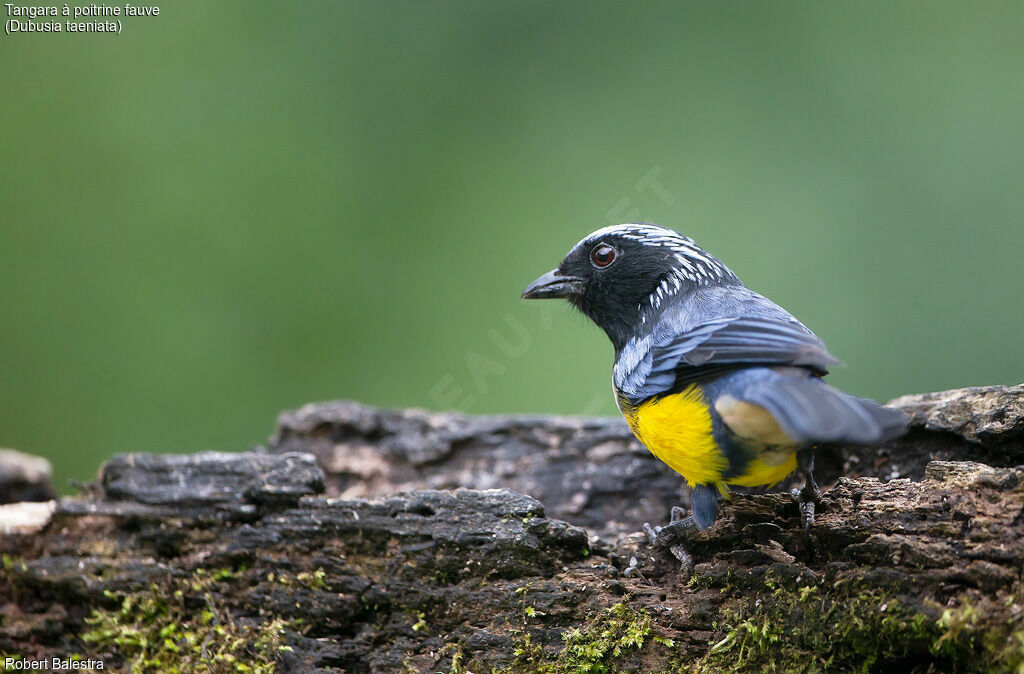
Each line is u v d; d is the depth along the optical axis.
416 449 12.50
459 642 8.92
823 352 8.09
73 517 9.60
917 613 7.75
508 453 12.39
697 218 18.45
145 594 9.25
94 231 19.03
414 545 9.23
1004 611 7.51
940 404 9.96
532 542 9.13
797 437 7.46
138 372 18.66
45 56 19.50
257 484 9.62
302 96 19.89
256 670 8.81
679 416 8.83
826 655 8.09
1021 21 18.39
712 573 8.68
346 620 9.11
